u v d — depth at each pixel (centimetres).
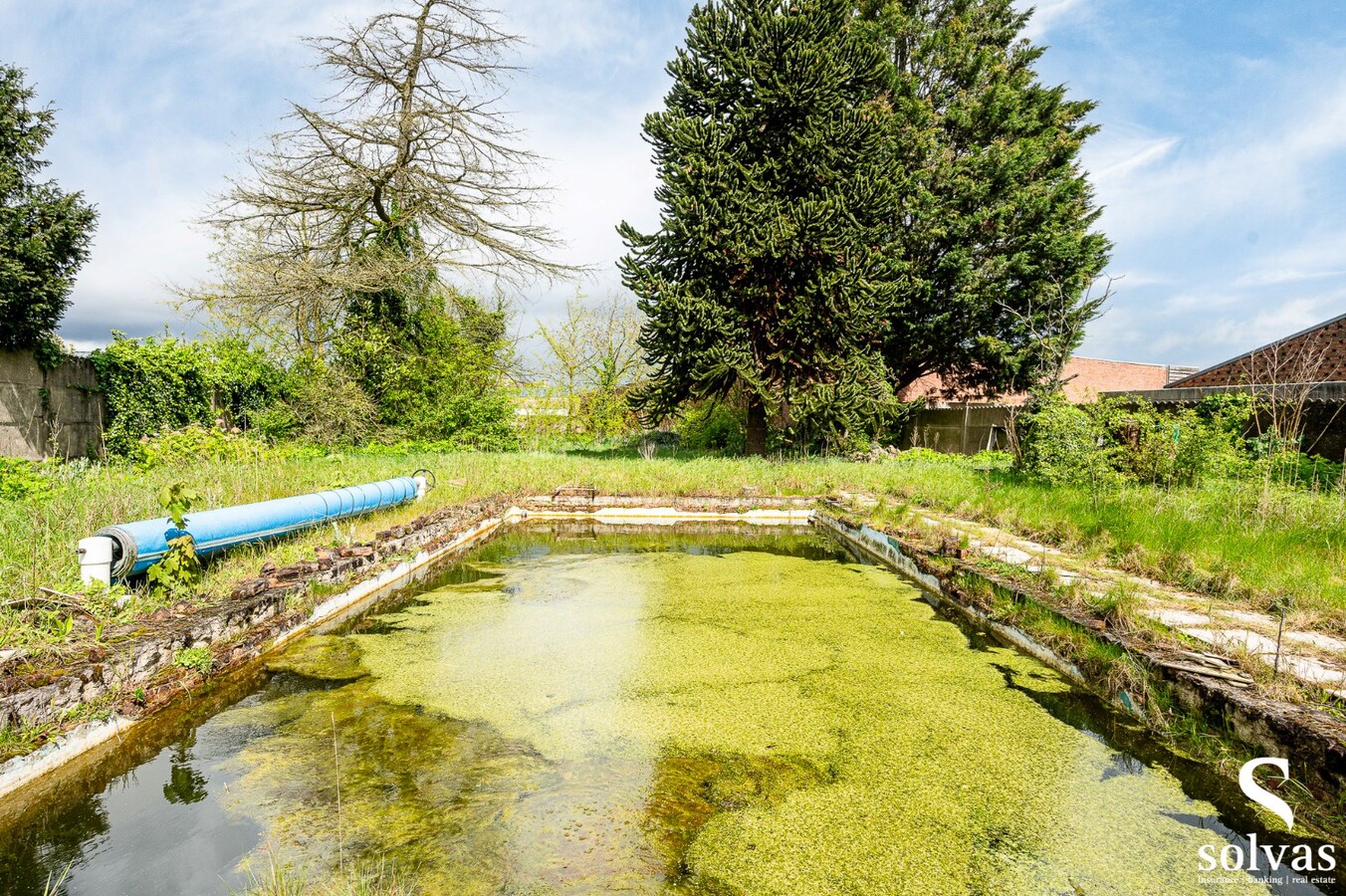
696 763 275
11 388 844
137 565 376
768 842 222
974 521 704
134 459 950
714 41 1239
